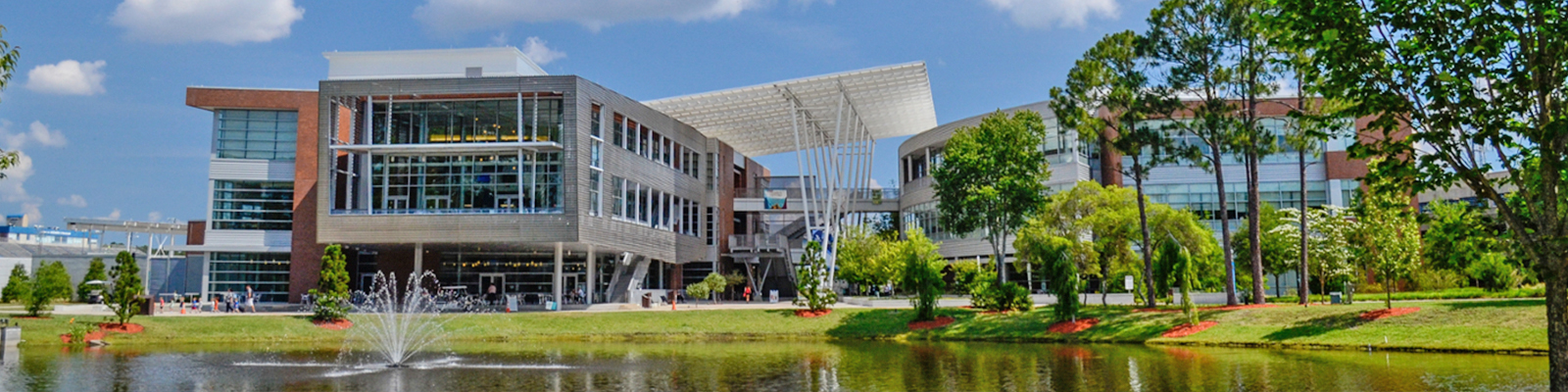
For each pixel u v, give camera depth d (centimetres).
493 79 4672
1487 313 2898
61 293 5697
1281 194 6538
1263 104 6594
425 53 5841
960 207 4872
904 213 7769
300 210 5656
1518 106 1212
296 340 3703
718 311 4512
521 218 4653
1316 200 6506
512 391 2094
